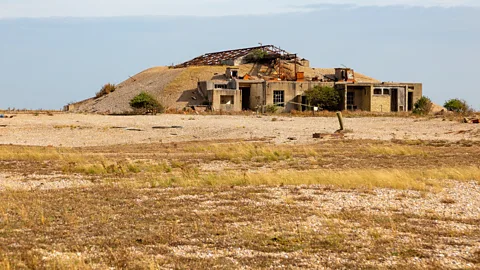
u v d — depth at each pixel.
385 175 28.75
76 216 21.20
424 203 23.59
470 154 42.00
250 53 132.38
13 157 41.03
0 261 15.45
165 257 16.19
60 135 58.59
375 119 69.19
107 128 62.25
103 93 126.44
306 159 39.75
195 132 59.41
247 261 15.81
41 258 15.95
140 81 127.56
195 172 32.72
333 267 15.32
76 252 16.66
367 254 16.44
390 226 19.69
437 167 34.72
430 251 16.78
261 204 23.36
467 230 19.22
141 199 24.72
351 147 46.72
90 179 31.36
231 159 40.09
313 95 100.38
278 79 115.88
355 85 101.25
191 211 22.09
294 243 17.53
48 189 27.97
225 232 18.84
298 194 25.52
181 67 136.88
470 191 26.25
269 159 39.84
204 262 15.73
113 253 16.41
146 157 41.78
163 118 73.75
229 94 101.75
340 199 24.36
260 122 67.75
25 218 20.80
